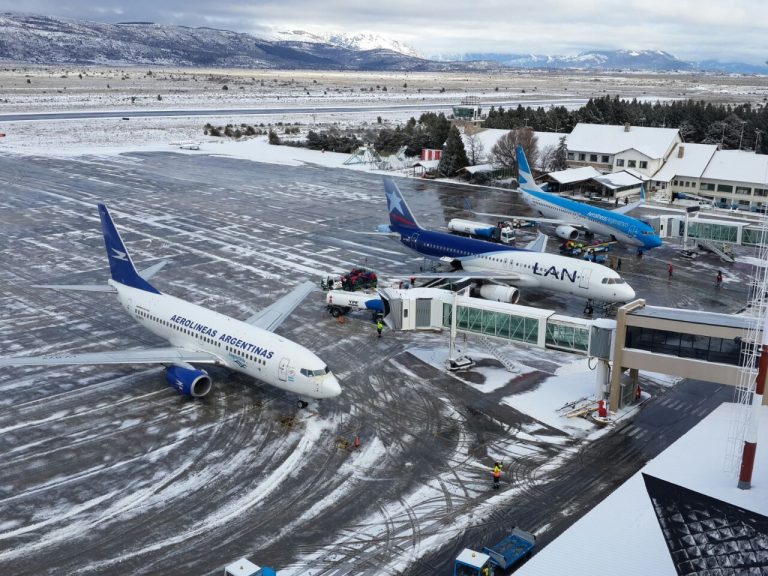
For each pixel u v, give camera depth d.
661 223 94.81
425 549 34.16
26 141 184.50
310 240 95.44
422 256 88.25
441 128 176.12
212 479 40.00
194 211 111.38
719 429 38.28
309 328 64.56
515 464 42.28
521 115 195.88
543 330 51.41
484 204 122.94
